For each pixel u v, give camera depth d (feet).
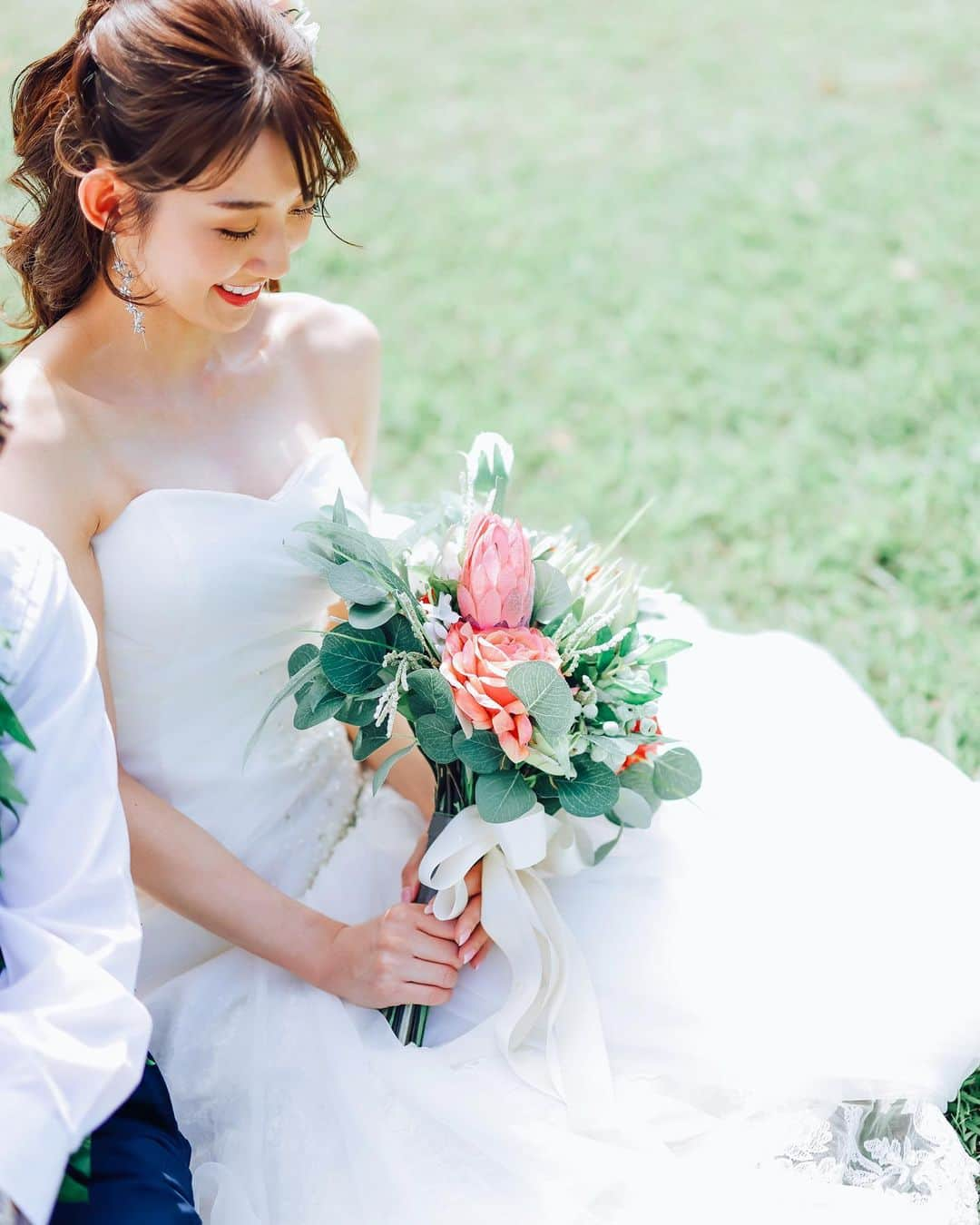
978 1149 7.13
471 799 6.61
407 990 6.53
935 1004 6.60
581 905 7.03
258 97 5.73
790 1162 6.27
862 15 25.67
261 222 6.13
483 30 26.03
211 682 6.96
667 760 6.83
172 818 6.75
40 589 5.57
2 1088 4.83
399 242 18.40
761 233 18.22
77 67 5.96
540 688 5.84
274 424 7.30
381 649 6.40
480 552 6.13
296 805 7.54
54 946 5.17
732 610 11.87
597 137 21.47
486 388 15.25
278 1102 6.42
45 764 5.41
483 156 20.94
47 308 6.86
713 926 6.88
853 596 11.85
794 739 8.05
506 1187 5.99
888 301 16.42
